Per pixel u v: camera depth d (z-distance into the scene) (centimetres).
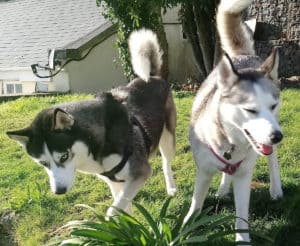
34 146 130
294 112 246
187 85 393
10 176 209
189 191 173
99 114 135
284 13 380
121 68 458
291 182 169
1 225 179
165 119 168
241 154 126
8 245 168
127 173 139
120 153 136
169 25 472
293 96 286
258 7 395
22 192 190
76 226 131
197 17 382
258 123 112
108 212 137
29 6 614
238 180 131
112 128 137
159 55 173
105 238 116
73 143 128
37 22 550
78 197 182
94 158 135
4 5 665
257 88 115
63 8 553
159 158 206
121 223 119
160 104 163
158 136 161
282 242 137
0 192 196
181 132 233
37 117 134
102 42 441
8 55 500
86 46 425
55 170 128
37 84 456
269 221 147
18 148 243
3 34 562
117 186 148
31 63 455
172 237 119
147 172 144
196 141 135
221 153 127
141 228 118
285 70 376
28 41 509
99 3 373
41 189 191
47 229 166
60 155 127
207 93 139
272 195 160
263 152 113
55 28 509
